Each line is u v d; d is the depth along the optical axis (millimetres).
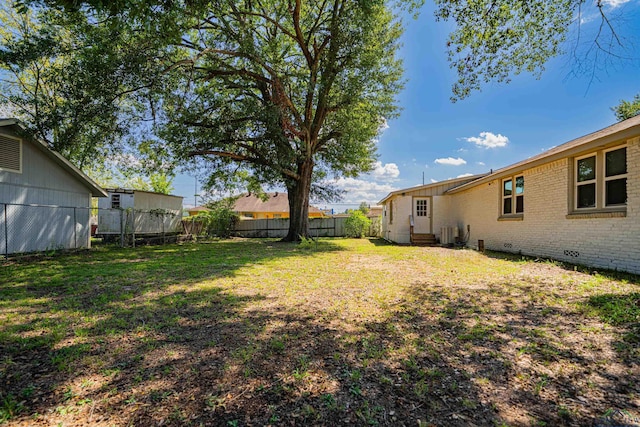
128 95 9875
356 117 13727
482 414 1830
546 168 8094
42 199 9516
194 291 4773
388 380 2207
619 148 5992
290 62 12617
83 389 2080
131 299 4324
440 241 13953
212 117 12391
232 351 2664
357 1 8953
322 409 1884
